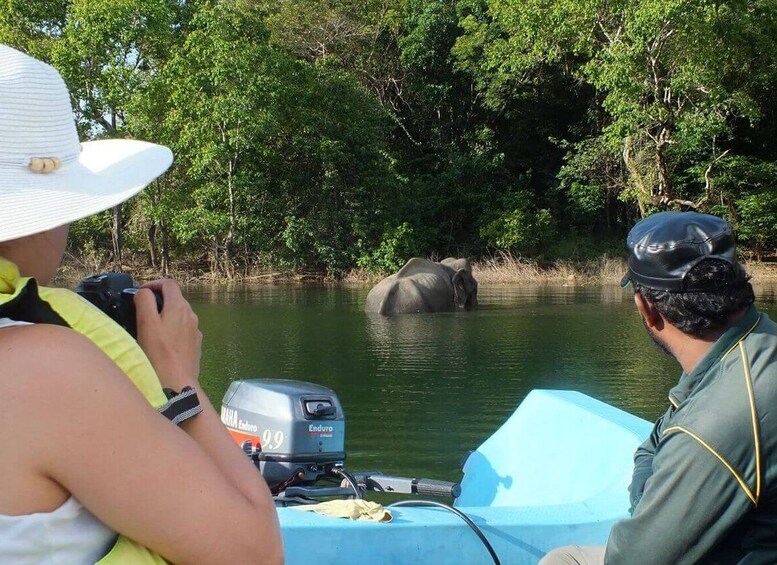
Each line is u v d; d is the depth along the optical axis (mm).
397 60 39688
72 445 1141
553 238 34656
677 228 2072
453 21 38062
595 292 24750
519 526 2918
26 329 1192
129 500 1160
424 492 3584
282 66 31188
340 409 3906
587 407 3869
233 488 1249
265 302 22125
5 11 31141
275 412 3803
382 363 11273
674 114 28109
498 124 39531
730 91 30234
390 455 6625
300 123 32781
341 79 33469
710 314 2002
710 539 1838
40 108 1325
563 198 38000
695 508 1834
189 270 33188
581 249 34094
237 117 29719
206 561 1201
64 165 1360
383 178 33531
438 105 38844
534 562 2912
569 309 19078
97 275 1564
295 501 3424
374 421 7820
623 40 27547
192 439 1248
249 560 1234
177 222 30422
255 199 32844
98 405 1156
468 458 4211
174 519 1180
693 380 2021
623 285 2246
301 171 33469
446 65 38781
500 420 7809
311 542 2699
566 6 26984
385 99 39594
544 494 3723
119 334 1328
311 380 9984
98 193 1344
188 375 1441
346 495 3635
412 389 9375
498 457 4082
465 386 9547
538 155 39719
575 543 2959
